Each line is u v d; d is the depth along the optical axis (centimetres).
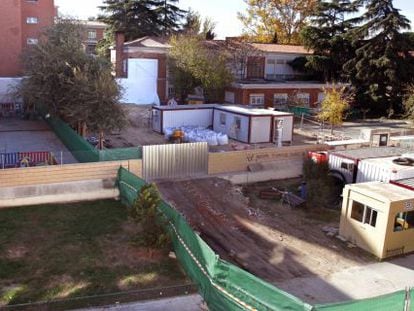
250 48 5419
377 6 5041
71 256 1598
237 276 1170
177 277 1466
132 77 5025
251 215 2133
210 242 1831
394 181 2025
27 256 1587
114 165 2264
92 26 8456
